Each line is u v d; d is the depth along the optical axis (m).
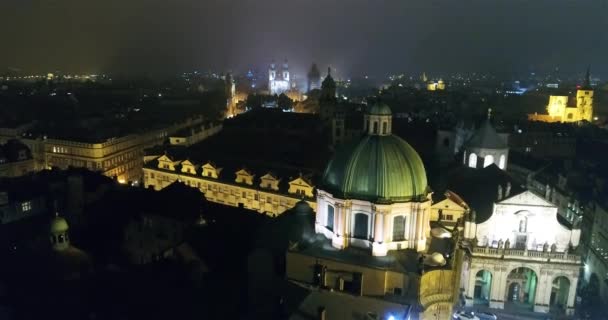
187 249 81.19
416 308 63.28
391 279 65.31
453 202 100.75
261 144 173.75
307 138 183.75
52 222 75.25
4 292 68.50
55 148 190.75
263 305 70.12
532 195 96.56
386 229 68.19
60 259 73.88
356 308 66.81
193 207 99.94
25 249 81.75
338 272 67.62
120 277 75.38
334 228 71.06
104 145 185.00
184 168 149.00
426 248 73.12
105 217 105.50
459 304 97.75
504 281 98.12
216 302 70.12
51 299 66.75
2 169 156.00
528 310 98.50
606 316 97.50
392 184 68.25
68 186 107.38
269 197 132.00
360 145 70.56
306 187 125.75
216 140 181.88
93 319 62.78
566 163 180.62
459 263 75.94
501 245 98.00
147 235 99.00
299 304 67.12
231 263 81.31
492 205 101.50
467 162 117.44
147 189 116.06
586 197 135.12
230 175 141.75
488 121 116.75
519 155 165.25
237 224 93.75
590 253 120.56
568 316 96.94
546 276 96.62
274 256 76.19
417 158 71.88
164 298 68.88
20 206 106.44
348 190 69.69
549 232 97.19
